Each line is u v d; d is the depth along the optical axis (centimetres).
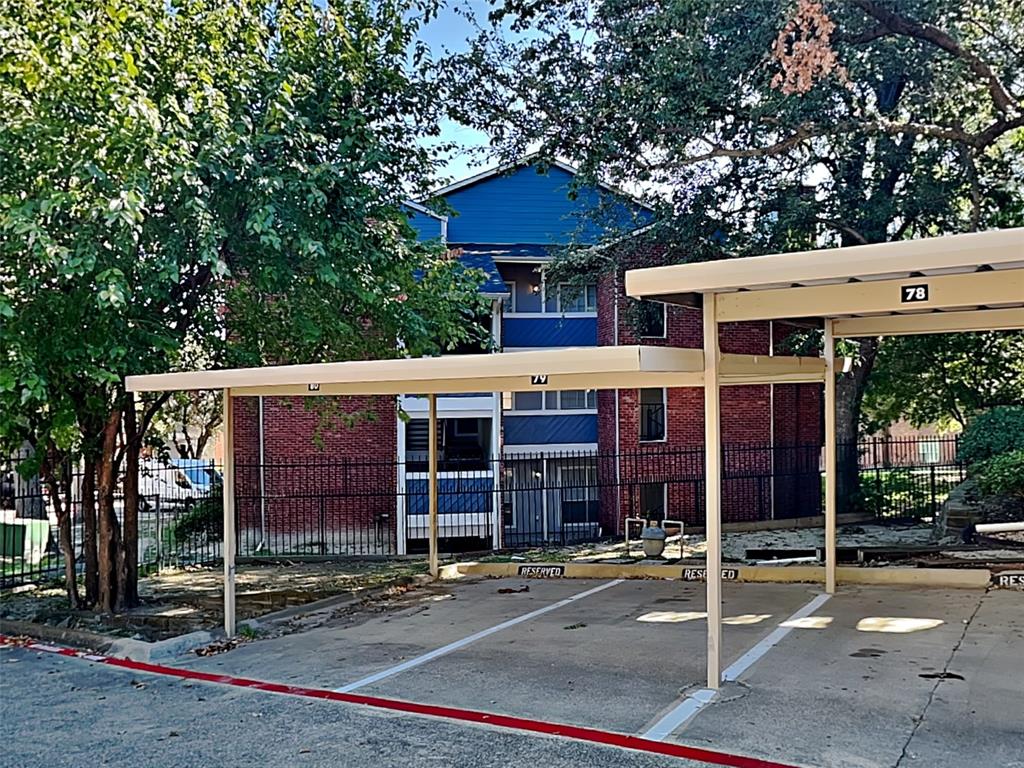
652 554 1383
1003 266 485
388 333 1134
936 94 1173
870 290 615
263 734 592
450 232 1952
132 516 1141
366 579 1336
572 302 1764
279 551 1686
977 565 1046
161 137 865
